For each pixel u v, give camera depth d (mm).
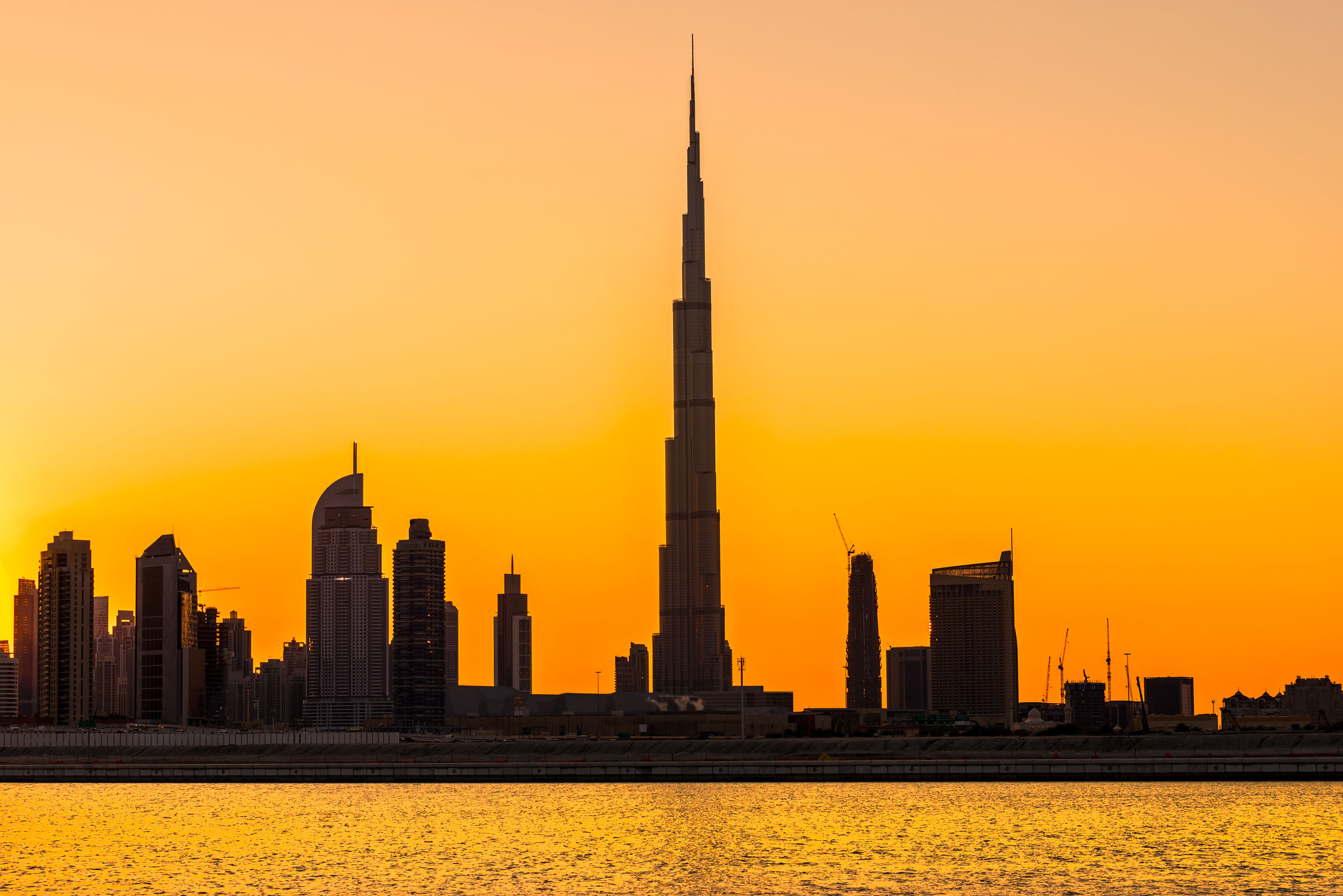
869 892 198500
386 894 199875
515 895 198625
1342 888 196500
